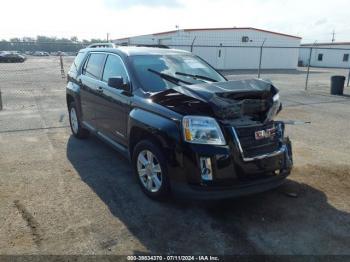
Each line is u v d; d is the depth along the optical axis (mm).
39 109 9648
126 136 4387
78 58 6426
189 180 3344
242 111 3510
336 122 8492
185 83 4305
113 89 4641
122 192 4078
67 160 5195
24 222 3354
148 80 4266
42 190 4102
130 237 3143
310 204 3869
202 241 3105
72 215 3514
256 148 3543
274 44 38125
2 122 7836
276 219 3525
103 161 5168
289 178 4629
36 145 5980
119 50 4895
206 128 3311
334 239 3182
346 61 46062
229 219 3506
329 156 5629
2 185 4227
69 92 6328
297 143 6430
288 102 11836
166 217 3512
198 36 33438
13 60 41062
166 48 5535
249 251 2977
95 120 5430
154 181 3812
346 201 3957
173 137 3383
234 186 3330
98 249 2949
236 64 36562
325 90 15852
